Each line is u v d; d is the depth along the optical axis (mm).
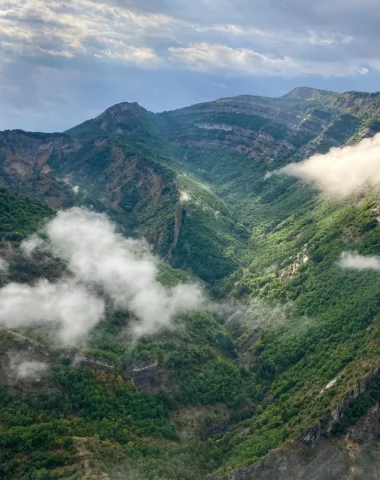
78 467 144875
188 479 156000
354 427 154625
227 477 153000
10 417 161125
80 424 164750
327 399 167875
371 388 161250
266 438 165875
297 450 153625
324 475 147375
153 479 149125
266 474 151000
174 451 167875
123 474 146875
